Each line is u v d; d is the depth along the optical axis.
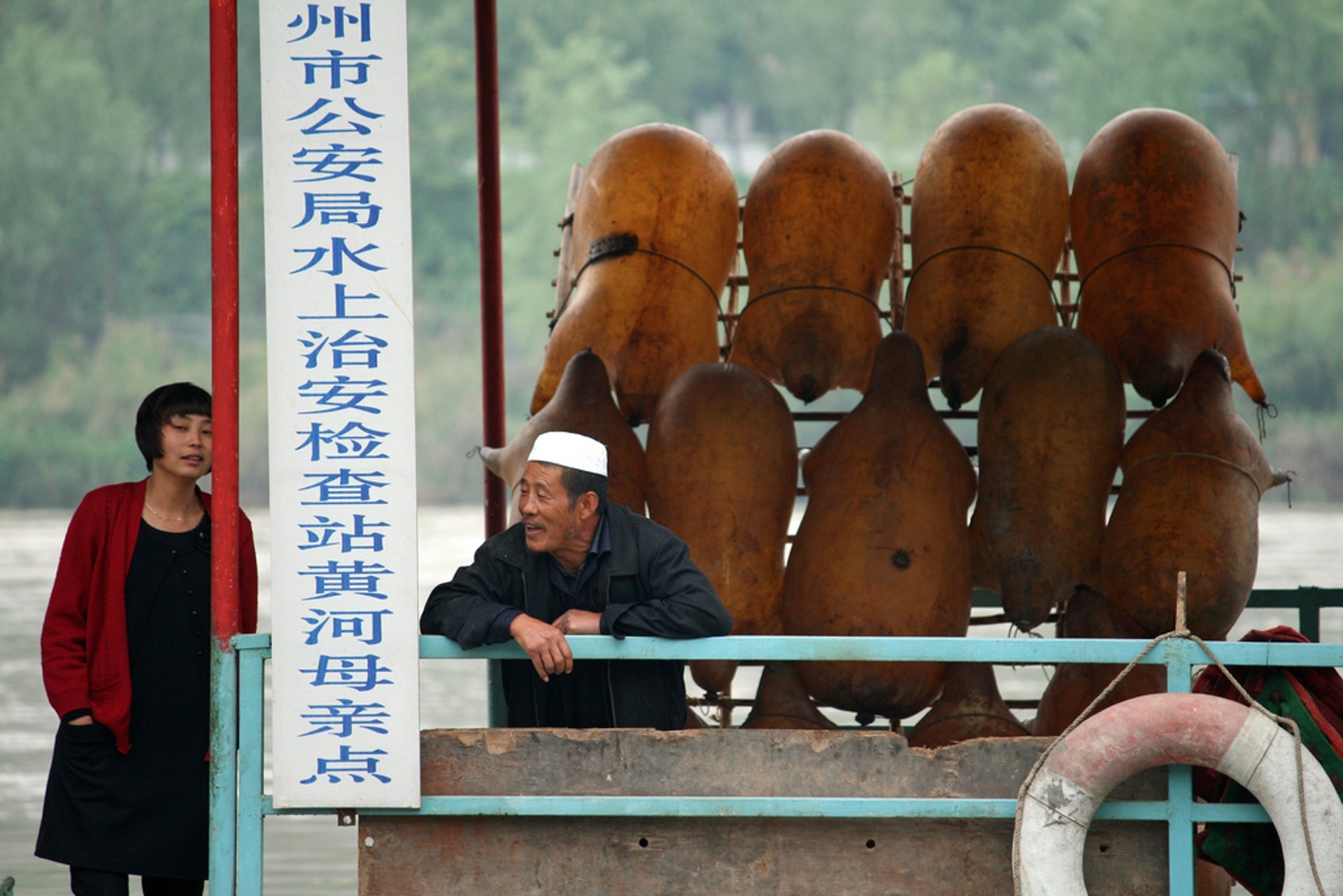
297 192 14.23
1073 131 178.75
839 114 195.38
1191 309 21.83
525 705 15.88
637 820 14.83
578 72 185.00
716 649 14.48
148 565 15.93
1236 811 14.41
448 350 171.50
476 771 14.73
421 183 174.75
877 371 21.31
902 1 193.25
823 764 14.73
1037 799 14.29
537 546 14.98
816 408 105.31
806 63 193.50
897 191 25.52
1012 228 22.86
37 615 83.19
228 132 14.42
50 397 170.38
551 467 14.92
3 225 171.88
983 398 21.44
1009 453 20.72
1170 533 19.36
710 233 23.92
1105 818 14.55
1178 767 14.46
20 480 166.00
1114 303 22.27
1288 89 172.00
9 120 172.00
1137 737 14.18
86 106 173.25
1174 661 14.41
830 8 192.50
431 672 64.94
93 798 15.62
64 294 174.62
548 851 14.83
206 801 15.82
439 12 184.12
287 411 14.25
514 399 168.25
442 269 174.25
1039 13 190.75
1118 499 20.30
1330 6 170.50
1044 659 14.39
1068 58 180.12
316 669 14.30
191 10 180.88
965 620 20.17
